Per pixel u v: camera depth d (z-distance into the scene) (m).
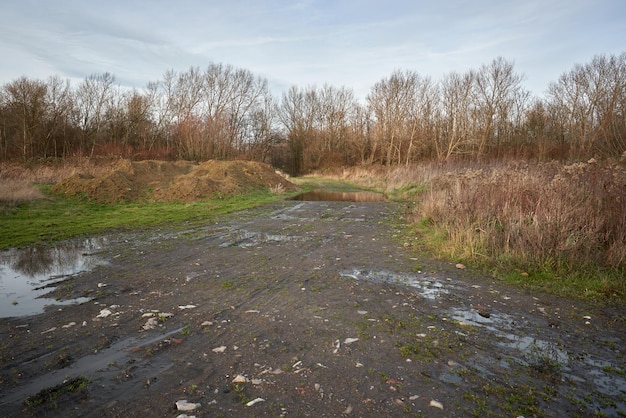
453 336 4.59
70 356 4.07
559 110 38.12
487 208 9.63
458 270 7.32
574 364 3.99
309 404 3.28
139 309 5.36
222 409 3.21
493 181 10.57
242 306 5.50
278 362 3.96
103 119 47.31
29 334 4.57
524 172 11.33
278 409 3.21
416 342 4.43
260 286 6.36
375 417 3.12
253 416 3.12
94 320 4.98
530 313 5.32
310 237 10.41
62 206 14.80
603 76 32.59
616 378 3.74
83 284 6.43
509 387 3.56
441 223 10.41
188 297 5.85
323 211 15.75
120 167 20.20
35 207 14.05
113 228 11.39
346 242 9.80
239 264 7.70
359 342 4.41
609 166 9.99
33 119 38.59
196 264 7.67
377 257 8.29
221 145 42.75
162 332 4.65
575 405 3.31
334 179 40.25
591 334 4.68
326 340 4.46
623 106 29.69
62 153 41.50
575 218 7.71
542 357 4.12
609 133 30.70
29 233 10.32
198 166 24.98
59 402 3.30
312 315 5.18
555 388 3.56
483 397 3.40
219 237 10.31
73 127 44.94
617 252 6.75
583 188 8.98
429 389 3.51
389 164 43.53
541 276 6.76
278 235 10.66
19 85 38.06
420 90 42.19
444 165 27.84
